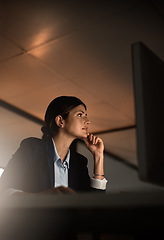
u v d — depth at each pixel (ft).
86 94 15.15
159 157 2.22
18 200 1.93
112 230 1.80
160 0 9.41
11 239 2.06
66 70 13.30
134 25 10.55
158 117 2.32
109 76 13.56
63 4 9.76
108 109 16.38
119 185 24.97
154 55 2.50
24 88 14.87
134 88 2.22
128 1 9.53
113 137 19.58
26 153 3.87
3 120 17.81
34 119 17.31
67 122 4.50
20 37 11.41
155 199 1.51
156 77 2.44
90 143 4.87
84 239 1.87
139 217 1.71
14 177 3.68
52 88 14.75
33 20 10.52
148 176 2.05
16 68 13.33
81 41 11.46
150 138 2.14
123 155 22.43
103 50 11.88
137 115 2.15
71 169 4.25
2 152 21.97
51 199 1.79
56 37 11.31
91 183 4.39
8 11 10.17
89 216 1.84
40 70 13.41
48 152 4.03
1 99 16.01
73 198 1.72
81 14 10.14
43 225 1.98
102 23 10.50
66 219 1.91
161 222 1.66
